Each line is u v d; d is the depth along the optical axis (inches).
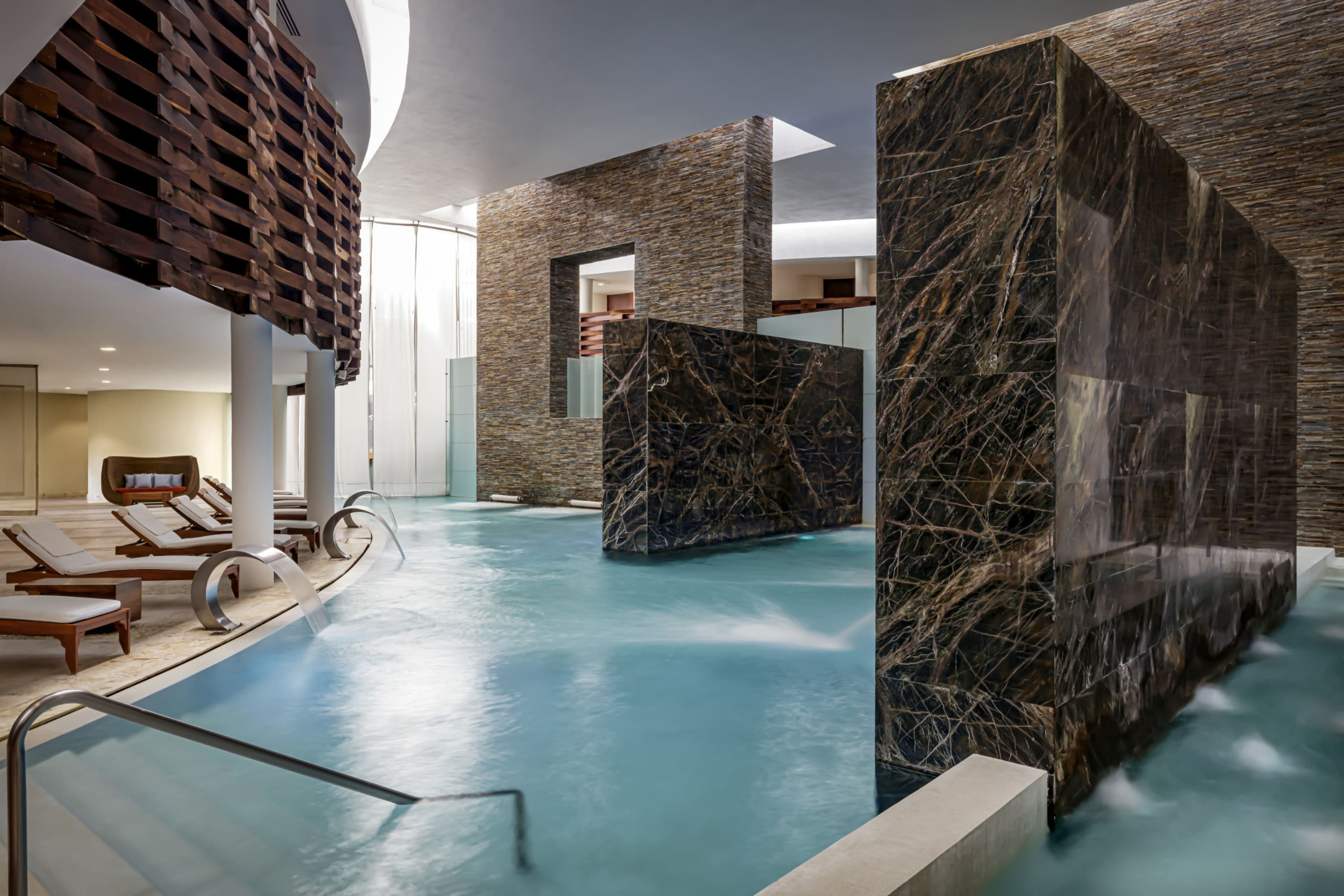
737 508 494.6
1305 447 409.7
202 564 277.6
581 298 983.6
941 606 145.0
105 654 231.5
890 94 149.5
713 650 250.8
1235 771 161.0
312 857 128.9
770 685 215.8
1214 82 425.7
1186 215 188.9
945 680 145.1
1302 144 403.5
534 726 186.4
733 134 600.1
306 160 315.9
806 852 129.7
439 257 897.5
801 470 539.8
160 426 771.4
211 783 155.1
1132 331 161.6
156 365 471.5
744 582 362.3
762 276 611.8
